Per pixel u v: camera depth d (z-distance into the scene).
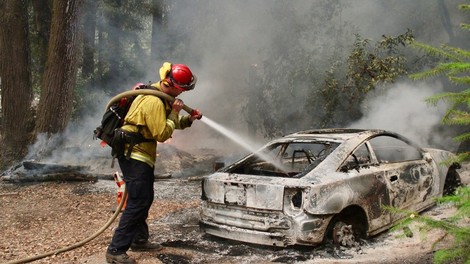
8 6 10.62
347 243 4.45
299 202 4.20
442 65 2.14
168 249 4.68
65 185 8.52
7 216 6.43
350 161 5.29
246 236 4.40
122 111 4.16
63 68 10.48
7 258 4.55
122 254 4.16
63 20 10.41
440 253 2.11
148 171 4.18
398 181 5.03
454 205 2.17
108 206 6.81
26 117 10.72
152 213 6.36
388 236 4.82
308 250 4.38
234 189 4.46
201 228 4.80
